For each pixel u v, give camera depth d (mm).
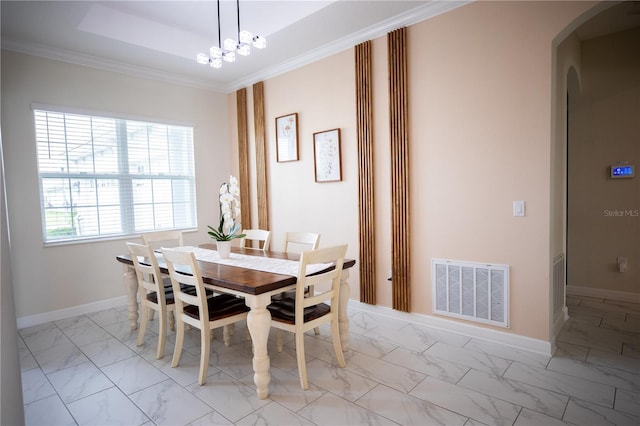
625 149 3693
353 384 2283
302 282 2188
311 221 4109
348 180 3727
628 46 3619
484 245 2875
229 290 2307
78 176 3793
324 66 3844
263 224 4633
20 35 3273
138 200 4254
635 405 2008
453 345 2824
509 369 2432
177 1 3221
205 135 4836
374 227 3523
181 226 4664
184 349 2875
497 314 2840
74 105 3732
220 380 2379
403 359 2607
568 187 4031
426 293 3230
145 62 4035
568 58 3320
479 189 2873
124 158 4133
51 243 3588
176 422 1951
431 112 3092
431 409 2010
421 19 3086
